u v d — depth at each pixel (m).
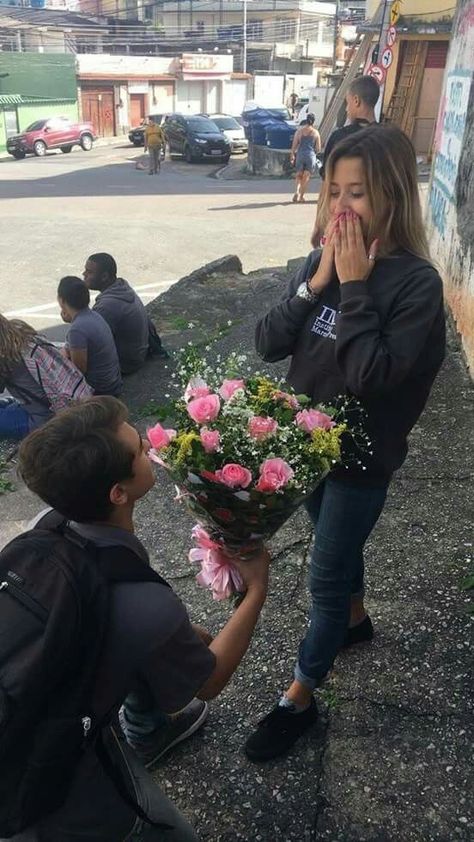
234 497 1.60
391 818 1.99
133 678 1.35
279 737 2.17
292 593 2.87
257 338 2.04
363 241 1.74
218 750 2.23
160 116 31.52
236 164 26.16
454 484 3.55
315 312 1.89
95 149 34.88
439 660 2.49
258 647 2.60
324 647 2.08
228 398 1.76
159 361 5.95
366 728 2.26
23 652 1.21
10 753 1.22
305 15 54.06
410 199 1.73
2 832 1.31
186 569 3.12
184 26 53.09
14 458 4.50
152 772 2.18
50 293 9.36
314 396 1.90
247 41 51.09
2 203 16.73
